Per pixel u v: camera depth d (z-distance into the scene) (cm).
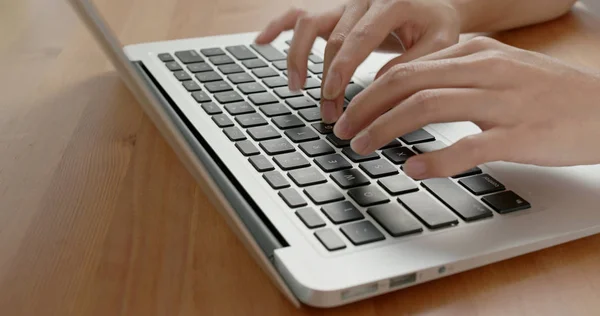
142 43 76
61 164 54
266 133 54
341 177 47
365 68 68
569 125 47
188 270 41
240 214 42
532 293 38
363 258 38
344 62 56
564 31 81
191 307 37
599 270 40
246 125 55
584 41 77
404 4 63
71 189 51
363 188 45
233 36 78
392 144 52
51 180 52
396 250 39
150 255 42
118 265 41
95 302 38
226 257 42
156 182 52
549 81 48
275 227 41
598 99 48
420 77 47
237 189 46
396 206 43
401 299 38
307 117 57
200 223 46
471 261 39
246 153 50
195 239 44
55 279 40
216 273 40
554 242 41
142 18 89
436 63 48
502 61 48
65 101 66
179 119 55
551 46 76
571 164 47
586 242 43
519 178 47
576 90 48
